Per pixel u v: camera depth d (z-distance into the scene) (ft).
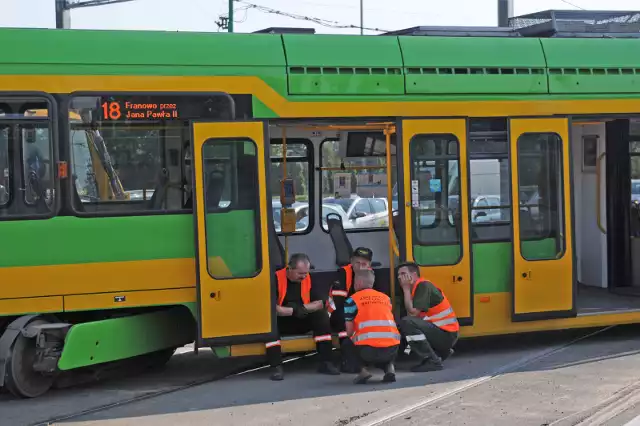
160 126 25.82
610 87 30.45
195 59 26.25
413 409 22.49
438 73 28.55
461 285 28.48
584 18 32.96
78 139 25.13
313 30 29.01
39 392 24.93
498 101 29.07
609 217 35.01
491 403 22.97
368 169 34.14
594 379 25.64
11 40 24.88
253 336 26.18
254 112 26.61
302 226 33.55
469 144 28.76
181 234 25.88
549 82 29.73
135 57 25.73
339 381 26.32
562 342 31.96
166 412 22.93
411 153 28.07
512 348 30.91
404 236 27.96
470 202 28.60
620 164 34.68
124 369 27.73
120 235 25.31
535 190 29.48
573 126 36.45
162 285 25.68
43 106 24.93
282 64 27.04
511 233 29.14
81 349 24.56
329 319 27.55
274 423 21.52
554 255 29.63
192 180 25.70
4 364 24.14
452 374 26.78
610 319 30.48
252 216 26.23
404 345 28.99
